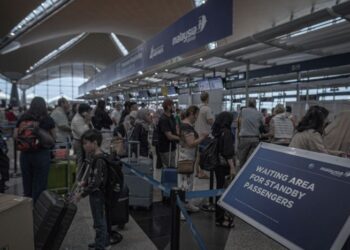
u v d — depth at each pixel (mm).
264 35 4129
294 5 6531
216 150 3236
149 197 3633
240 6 6797
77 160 3883
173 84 11633
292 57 6504
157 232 2959
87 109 4016
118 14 11547
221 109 7156
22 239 1474
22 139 2934
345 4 3061
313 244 920
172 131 3850
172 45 4309
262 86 8945
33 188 3064
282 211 1087
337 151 2395
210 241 2797
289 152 1296
